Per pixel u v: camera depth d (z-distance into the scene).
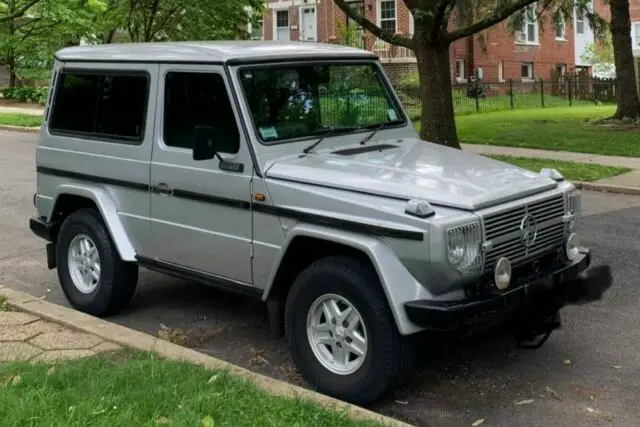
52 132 6.43
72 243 6.37
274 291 4.97
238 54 5.12
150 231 5.72
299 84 5.32
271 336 5.86
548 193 4.80
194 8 23.55
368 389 4.41
